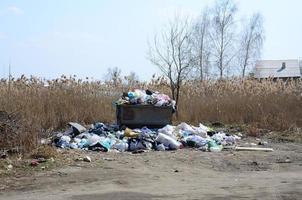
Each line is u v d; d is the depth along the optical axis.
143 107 17.44
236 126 20.77
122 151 14.65
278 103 22.12
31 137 13.29
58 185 10.02
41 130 16.14
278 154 14.55
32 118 16.08
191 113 21.61
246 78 27.62
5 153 12.55
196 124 21.00
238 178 11.04
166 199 8.82
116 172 11.30
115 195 9.13
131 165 12.22
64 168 11.59
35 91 20.02
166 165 12.41
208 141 15.70
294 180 10.73
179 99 22.77
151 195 9.13
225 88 24.91
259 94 23.45
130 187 9.88
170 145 15.21
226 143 16.58
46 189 9.68
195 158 13.47
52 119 18.22
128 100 17.66
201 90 24.80
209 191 9.51
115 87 23.05
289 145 16.80
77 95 20.34
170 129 16.59
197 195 9.14
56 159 12.51
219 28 52.47
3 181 10.27
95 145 14.65
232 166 12.63
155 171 11.62
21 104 17.83
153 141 15.31
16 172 11.04
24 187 9.83
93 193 9.32
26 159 12.31
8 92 19.06
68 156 13.02
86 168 11.65
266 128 20.28
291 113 21.30
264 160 13.53
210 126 20.84
